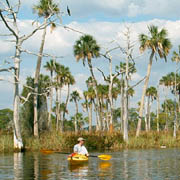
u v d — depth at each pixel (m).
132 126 94.75
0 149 24.91
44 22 26.31
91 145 29.95
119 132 32.91
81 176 12.52
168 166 15.60
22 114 32.34
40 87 34.00
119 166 15.63
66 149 27.91
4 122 71.00
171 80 62.94
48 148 27.50
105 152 24.88
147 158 19.67
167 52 39.34
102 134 32.00
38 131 33.12
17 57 25.83
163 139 33.84
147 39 38.97
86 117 95.50
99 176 12.52
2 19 24.59
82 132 31.59
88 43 42.56
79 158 18.14
